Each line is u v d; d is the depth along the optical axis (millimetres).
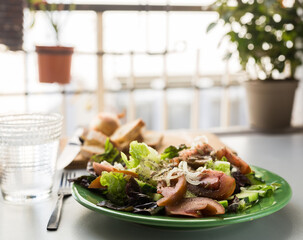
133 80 997
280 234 400
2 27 857
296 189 532
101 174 449
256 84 885
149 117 1199
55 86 927
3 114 514
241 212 388
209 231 404
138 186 412
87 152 618
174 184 406
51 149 477
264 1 852
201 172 416
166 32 944
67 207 460
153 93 1177
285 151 745
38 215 438
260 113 907
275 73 963
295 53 945
